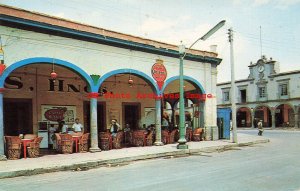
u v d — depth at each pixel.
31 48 12.74
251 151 15.34
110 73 15.39
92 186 7.80
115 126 16.81
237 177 8.43
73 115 17.66
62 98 17.25
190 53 19.39
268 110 46.38
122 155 13.16
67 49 13.87
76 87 17.89
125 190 7.22
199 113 20.53
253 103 46.41
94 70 14.79
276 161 11.43
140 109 21.33
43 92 16.52
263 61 44.97
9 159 12.13
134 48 16.45
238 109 48.91
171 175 9.01
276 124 45.03
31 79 16.12
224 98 51.53
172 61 18.41
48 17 13.34
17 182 8.80
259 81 45.56
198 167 10.41
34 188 7.86
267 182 7.74
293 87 40.97
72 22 14.12
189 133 19.86
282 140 22.70
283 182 7.73
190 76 19.45
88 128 18.30
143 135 17.02
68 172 10.38
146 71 17.00
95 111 14.69
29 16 12.78
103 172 10.09
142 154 13.42
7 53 12.10
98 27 15.03
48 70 16.70
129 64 16.23
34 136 13.60
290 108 43.28
